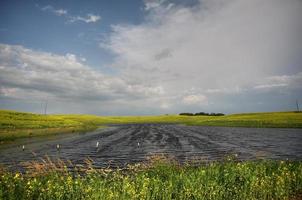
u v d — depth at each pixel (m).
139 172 14.03
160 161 14.99
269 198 10.63
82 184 9.45
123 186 9.33
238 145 34.31
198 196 9.58
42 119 77.94
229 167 13.17
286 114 112.38
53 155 26.33
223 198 10.27
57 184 8.88
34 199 8.41
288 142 37.12
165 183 10.31
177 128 82.12
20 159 23.56
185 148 31.97
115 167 20.02
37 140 40.41
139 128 85.88
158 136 51.66
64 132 58.38
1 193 7.74
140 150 30.70
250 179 10.91
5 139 38.09
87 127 80.44
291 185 11.77
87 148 32.34
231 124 85.00
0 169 10.70
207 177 11.16
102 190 8.90
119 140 43.56
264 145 33.94
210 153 27.47
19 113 84.06
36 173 11.07
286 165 14.69
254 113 138.88
